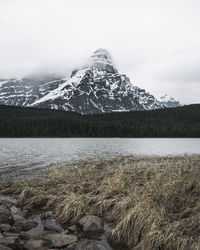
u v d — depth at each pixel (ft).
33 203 45.47
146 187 45.85
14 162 103.24
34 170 82.38
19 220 36.40
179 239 27.96
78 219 37.45
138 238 30.37
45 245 27.66
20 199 46.88
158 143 293.84
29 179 61.87
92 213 39.27
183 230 30.25
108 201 41.11
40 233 31.63
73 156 130.82
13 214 40.14
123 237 31.04
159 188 43.14
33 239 29.45
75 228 33.88
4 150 168.55
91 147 210.38
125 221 32.04
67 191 48.26
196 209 35.78
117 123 518.37
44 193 49.32
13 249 25.98
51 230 33.04
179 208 38.22
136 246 28.81
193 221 31.96
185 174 53.01
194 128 522.06
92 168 77.61
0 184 59.00
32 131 447.42
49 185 56.59
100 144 260.83
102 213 39.91
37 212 41.52
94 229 33.63
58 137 455.22
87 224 34.24
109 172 68.03
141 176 58.95
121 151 169.17
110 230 34.01
